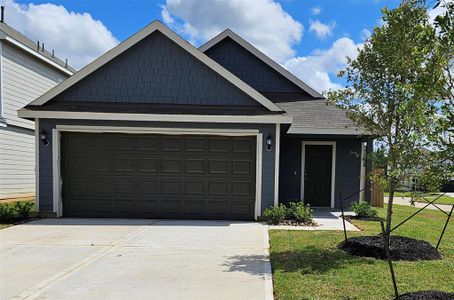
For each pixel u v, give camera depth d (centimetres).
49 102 926
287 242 644
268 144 893
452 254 564
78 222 855
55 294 405
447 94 333
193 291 413
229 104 926
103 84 930
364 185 1166
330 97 602
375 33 553
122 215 922
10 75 1354
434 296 369
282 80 1319
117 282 443
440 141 323
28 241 663
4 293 408
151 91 930
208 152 919
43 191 910
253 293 407
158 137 919
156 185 922
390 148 550
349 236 689
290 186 1180
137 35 919
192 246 629
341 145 1177
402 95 496
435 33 324
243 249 610
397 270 473
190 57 927
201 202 920
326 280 435
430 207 1358
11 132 1363
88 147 921
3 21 1506
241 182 914
